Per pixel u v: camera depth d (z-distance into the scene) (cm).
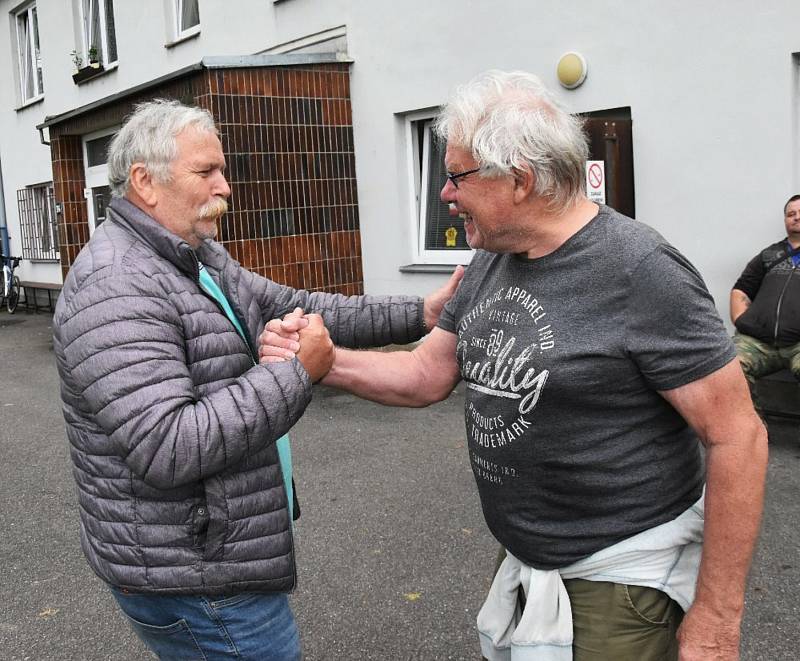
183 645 185
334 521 392
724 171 512
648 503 160
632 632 162
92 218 1030
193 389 174
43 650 296
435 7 668
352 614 307
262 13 839
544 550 166
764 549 335
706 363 145
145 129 179
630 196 552
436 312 235
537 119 149
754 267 492
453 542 362
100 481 173
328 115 736
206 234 188
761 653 266
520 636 169
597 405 154
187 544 174
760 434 148
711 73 509
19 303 1386
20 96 1364
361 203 762
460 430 529
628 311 149
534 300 158
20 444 565
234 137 682
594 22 562
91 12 1159
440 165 716
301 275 730
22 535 401
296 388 167
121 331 161
